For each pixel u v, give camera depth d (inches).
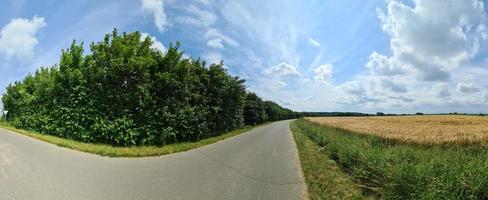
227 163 419.5
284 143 770.2
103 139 583.8
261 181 315.9
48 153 428.5
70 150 466.0
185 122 692.7
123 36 625.0
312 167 402.6
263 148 634.2
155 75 614.2
